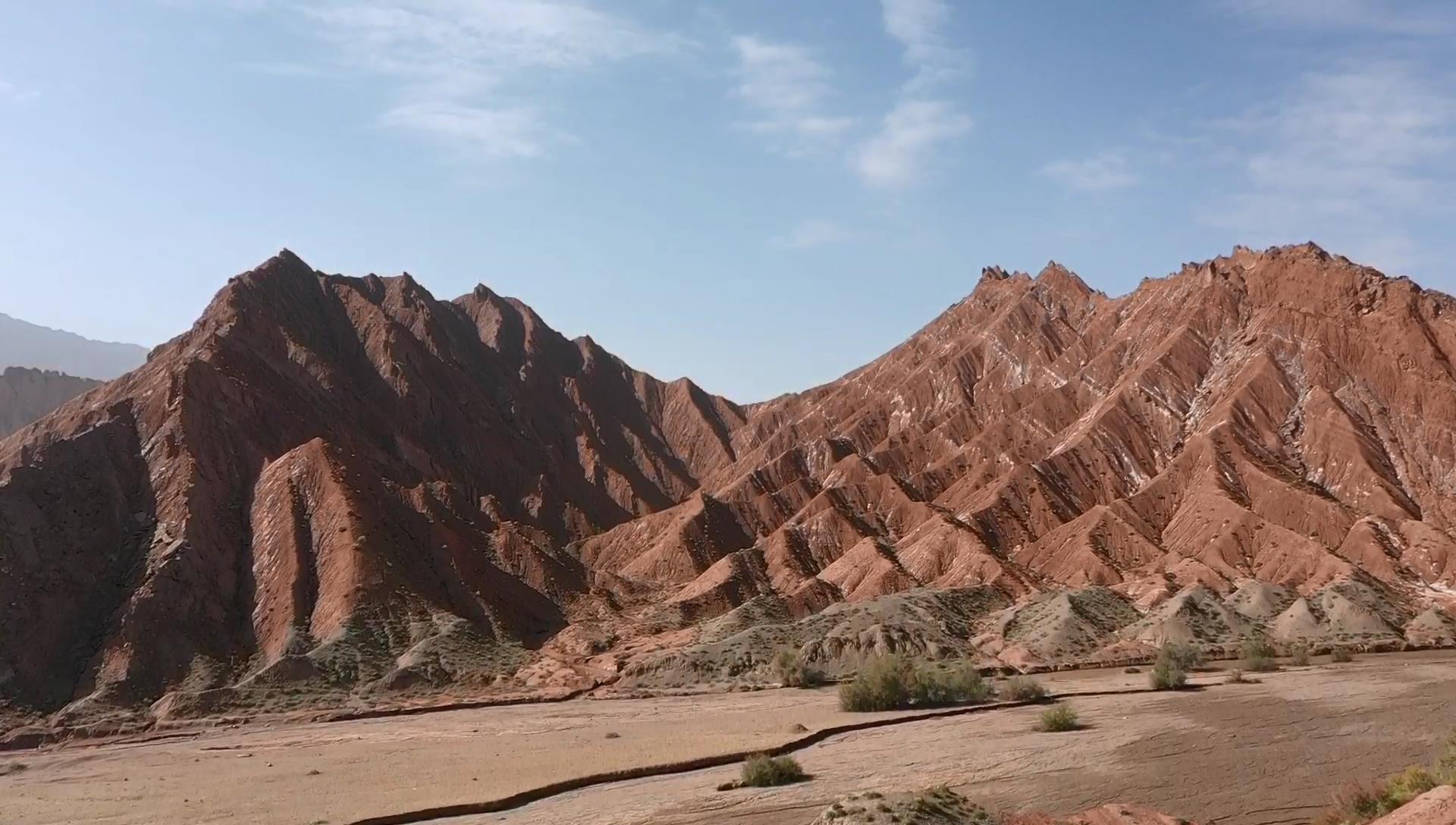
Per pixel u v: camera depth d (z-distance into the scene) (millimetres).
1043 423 173625
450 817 53125
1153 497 144625
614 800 54938
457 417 183125
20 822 55969
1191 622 110312
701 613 130750
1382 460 142625
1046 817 46344
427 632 106438
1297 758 57938
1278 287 173625
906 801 42750
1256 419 152500
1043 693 83312
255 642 104250
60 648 97000
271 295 175875
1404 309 157500
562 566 139750
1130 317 191875
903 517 159375
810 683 100375
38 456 114312
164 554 107625
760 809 51125
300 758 71875
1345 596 112250
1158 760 58656
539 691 98500
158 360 150750
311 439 138000
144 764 72750
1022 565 138375
